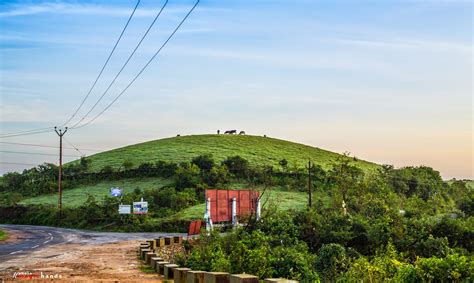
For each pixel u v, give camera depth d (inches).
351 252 1504.7
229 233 1397.6
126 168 4114.2
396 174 3767.2
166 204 2878.9
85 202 3063.5
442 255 1630.2
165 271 687.1
